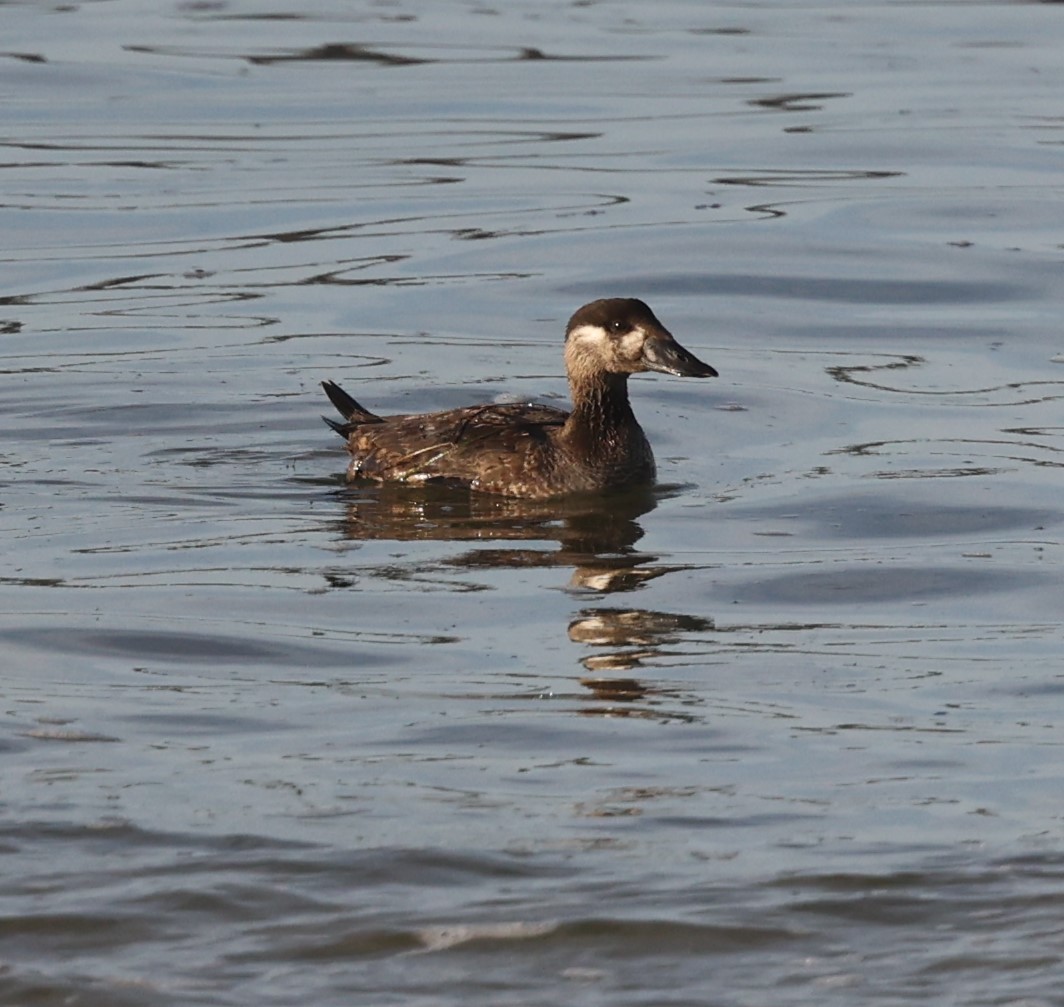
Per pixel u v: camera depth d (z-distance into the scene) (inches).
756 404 657.6
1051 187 954.7
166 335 733.9
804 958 265.1
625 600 449.7
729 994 257.1
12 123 1074.1
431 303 785.6
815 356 719.7
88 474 569.3
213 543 500.1
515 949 269.0
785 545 498.6
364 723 362.0
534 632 424.5
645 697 378.3
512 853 297.4
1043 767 334.3
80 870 290.7
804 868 291.0
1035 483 552.4
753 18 1389.0
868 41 1305.4
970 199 936.9
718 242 871.7
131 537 504.7
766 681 388.2
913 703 373.4
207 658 406.0
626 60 1243.2
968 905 278.2
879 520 521.0
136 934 272.5
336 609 442.0
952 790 323.6
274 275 820.6
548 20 1376.7
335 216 908.6
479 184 964.6
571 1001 256.4
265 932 273.3
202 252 852.6
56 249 853.8
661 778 331.3
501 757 342.3
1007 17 1387.8
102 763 337.1
